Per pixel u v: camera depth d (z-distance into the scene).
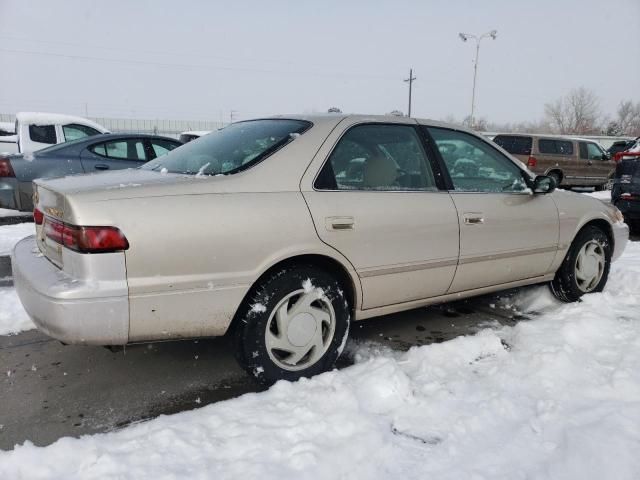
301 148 2.85
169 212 2.37
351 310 3.04
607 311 3.81
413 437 2.25
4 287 4.48
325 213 2.75
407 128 3.35
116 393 2.75
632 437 2.19
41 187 2.67
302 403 2.48
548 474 2.00
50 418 2.50
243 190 2.60
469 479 1.97
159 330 2.40
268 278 2.63
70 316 2.21
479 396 2.56
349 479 1.97
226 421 2.35
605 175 16.00
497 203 3.56
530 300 4.30
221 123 40.72
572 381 2.69
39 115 9.29
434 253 3.21
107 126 38.16
